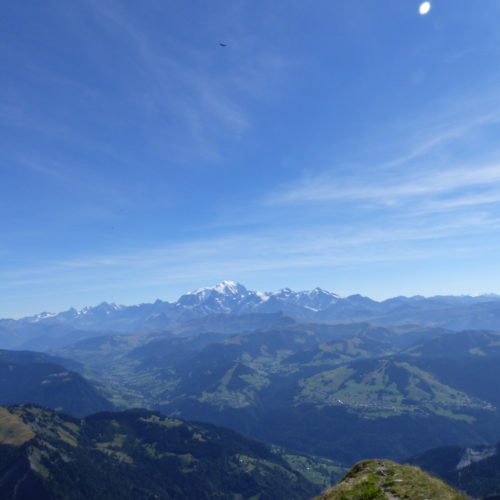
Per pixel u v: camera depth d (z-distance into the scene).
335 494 27.61
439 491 24.47
